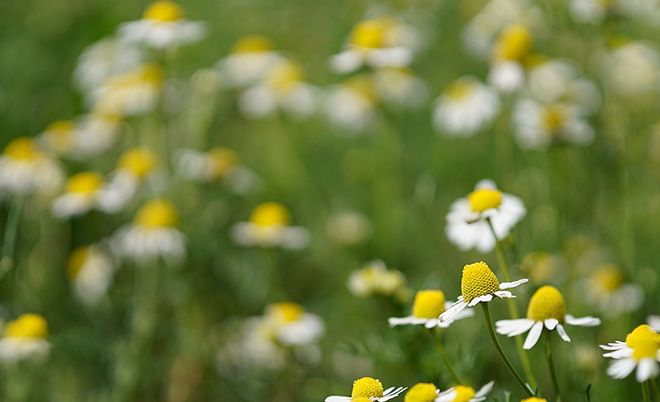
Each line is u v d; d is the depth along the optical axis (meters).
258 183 9.69
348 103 10.12
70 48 11.09
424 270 8.70
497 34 10.20
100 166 9.56
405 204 9.43
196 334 7.95
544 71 8.20
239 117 10.73
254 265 8.55
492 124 9.94
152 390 7.73
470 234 5.68
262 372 7.69
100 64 10.30
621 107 8.17
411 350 5.93
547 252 7.38
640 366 4.13
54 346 7.34
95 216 9.15
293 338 7.41
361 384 4.38
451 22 11.20
